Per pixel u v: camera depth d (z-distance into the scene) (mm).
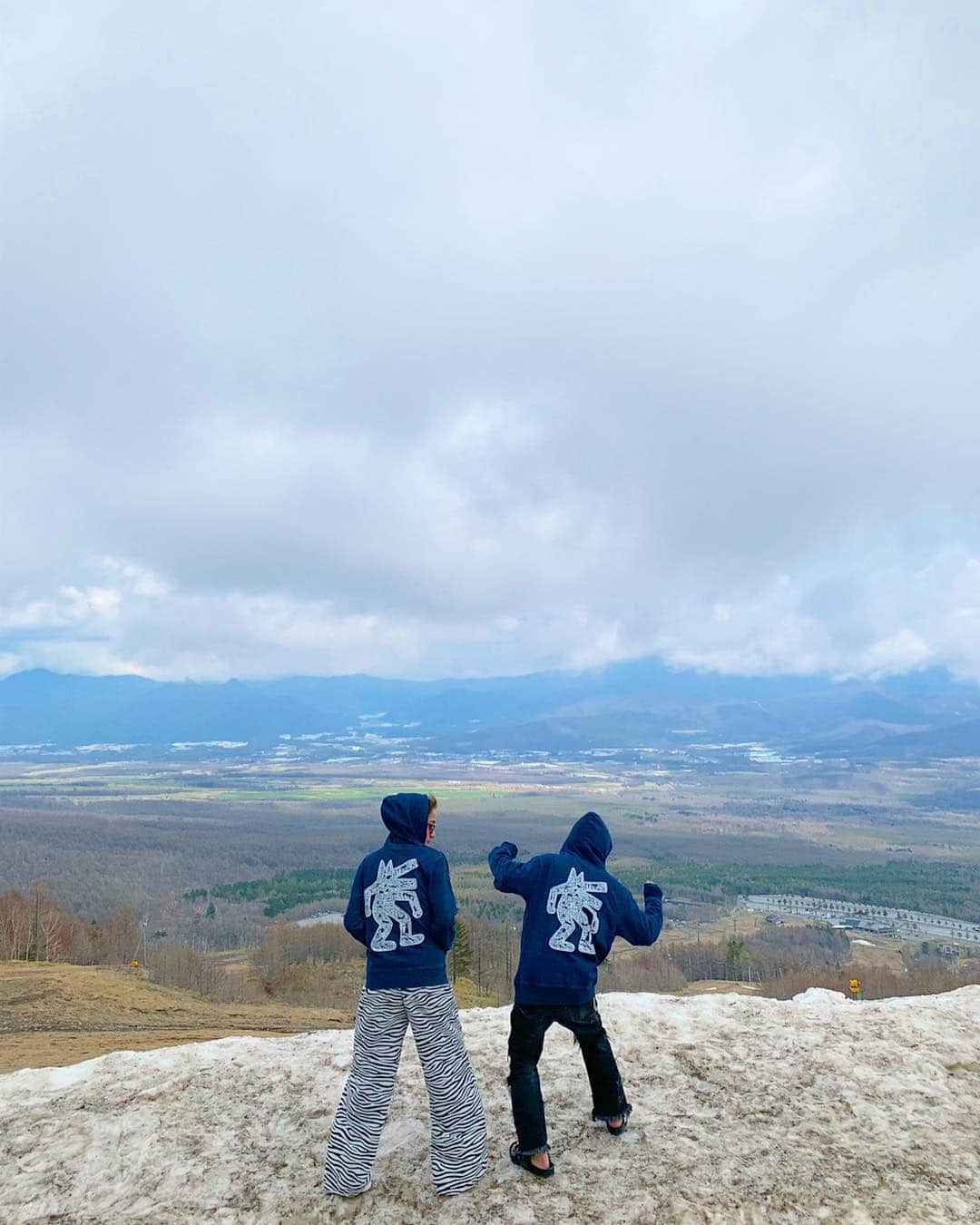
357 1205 5426
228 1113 6805
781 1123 6141
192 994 37875
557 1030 8359
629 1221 5039
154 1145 6340
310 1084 7293
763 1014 8461
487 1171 5656
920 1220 4984
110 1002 30641
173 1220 5402
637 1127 6145
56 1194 5789
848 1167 5547
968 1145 5824
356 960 60438
